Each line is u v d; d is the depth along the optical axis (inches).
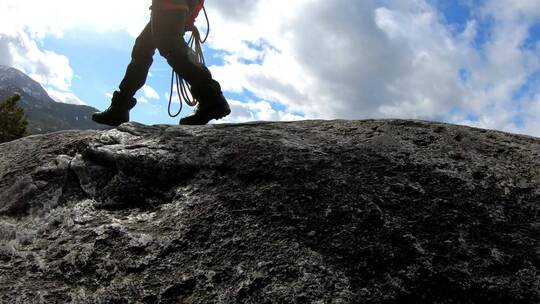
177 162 81.0
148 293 58.2
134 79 126.2
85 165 85.1
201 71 114.5
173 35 113.7
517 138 90.1
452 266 58.2
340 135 90.1
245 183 75.0
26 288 60.0
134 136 90.7
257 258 60.6
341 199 69.0
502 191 71.1
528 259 59.4
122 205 76.6
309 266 58.4
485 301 55.2
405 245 60.9
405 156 80.1
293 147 82.9
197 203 72.6
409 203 68.4
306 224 65.1
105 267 62.7
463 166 77.3
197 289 58.0
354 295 54.8
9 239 70.2
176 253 63.5
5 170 89.4
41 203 78.5
